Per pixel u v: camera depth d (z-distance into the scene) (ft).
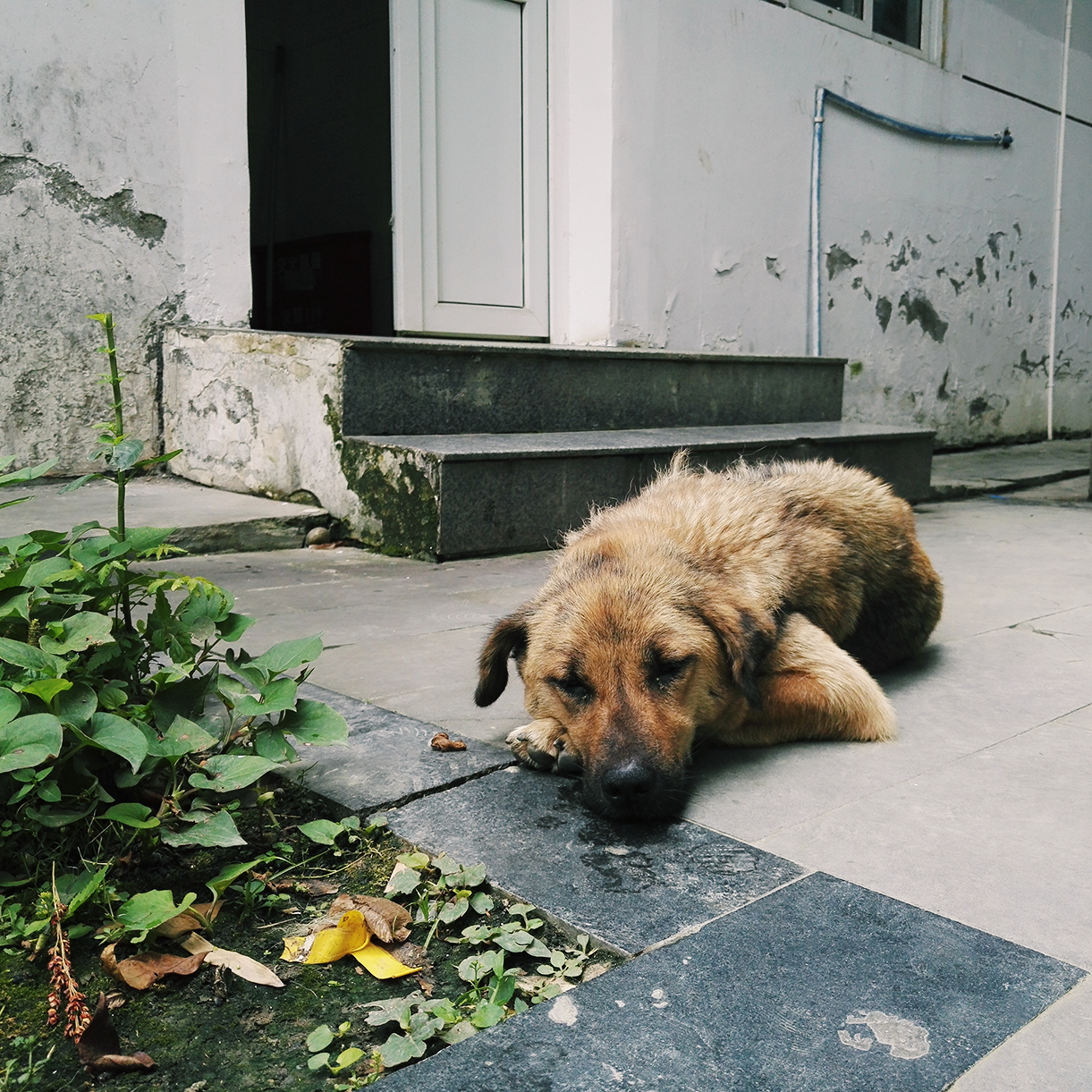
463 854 2.97
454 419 7.39
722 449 7.82
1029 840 3.00
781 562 3.84
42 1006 2.37
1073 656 4.65
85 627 2.97
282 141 15.39
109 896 2.67
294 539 6.81
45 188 7.29
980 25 13.39
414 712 3.93
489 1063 2.07
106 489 7.57
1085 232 15.98
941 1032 2.15
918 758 3.55
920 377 13.51
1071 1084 1.98
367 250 13.96
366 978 2.49
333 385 6.84
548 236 10.21
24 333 7.36
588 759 3.22
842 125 11.89
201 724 3.38
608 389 8.32
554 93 9.98
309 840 3.06
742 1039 2.13
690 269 10.52
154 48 7.61
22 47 7.09
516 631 3.63
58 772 2.88
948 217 13.50
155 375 7.98
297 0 14.67
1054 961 2.40
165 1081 2.12
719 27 10.37
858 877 2.83
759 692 3.60
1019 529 7.98
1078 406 16.55
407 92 9.02
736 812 3.20
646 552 3.66
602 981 2.34
